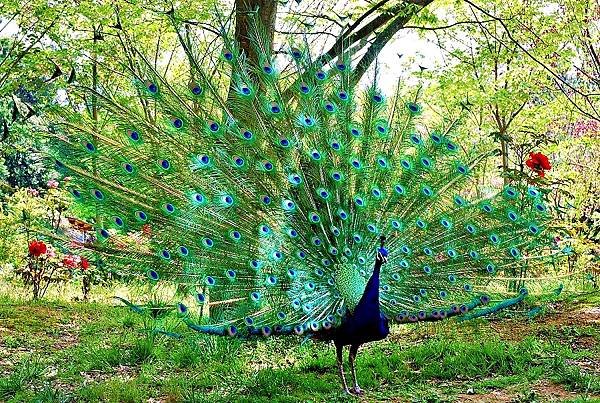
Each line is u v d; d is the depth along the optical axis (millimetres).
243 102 7609
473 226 7539
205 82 7770
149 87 7641
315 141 7598
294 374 7488
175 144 7512
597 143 13203
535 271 8266
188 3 10883
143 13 11695
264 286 6867
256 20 8750
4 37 12430
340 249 7055
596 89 13844
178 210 7180
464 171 7695
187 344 8359
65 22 12414
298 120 7574
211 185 7309
